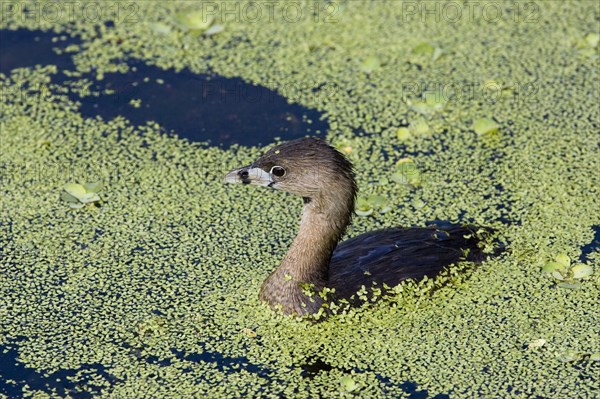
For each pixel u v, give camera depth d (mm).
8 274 34000
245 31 46531
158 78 43469
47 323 32125
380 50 45312
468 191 37438
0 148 39688
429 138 40281
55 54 44812
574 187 37406
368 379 29984
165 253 34844
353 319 31578
